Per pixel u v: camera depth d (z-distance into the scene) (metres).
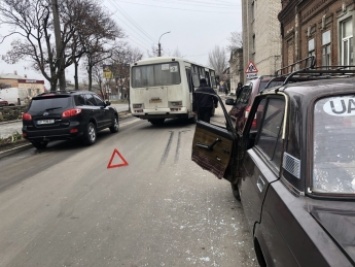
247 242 4.04
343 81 2.73
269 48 31.47
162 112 15.67
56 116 11.01
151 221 4.82
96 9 27.47
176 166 7.94
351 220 1.91
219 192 5.92
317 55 16.44
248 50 42.22
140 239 4.28
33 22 26.64
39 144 11.76
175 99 15.49
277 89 3.30
